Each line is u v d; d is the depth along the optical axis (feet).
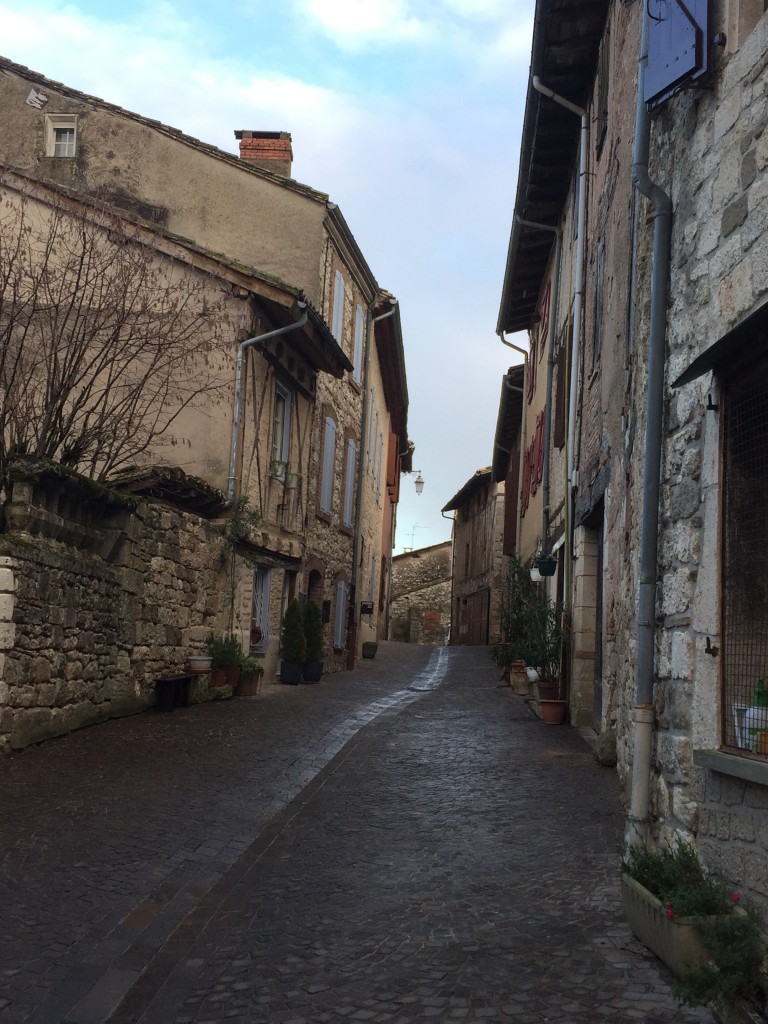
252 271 45.21
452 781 27.14
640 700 18.06
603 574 31.91
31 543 27.96
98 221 41.19
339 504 66.80
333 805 24.23
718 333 15.70
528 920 15.72
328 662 63.98
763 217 14.24
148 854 19.31
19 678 27.30
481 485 112.27
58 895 16.72
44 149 55.36
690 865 14.49
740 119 15.23
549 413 50.31
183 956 14.74
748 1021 11.37
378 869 18.90
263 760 29.09
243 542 47.03
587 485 35.65
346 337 65.41
